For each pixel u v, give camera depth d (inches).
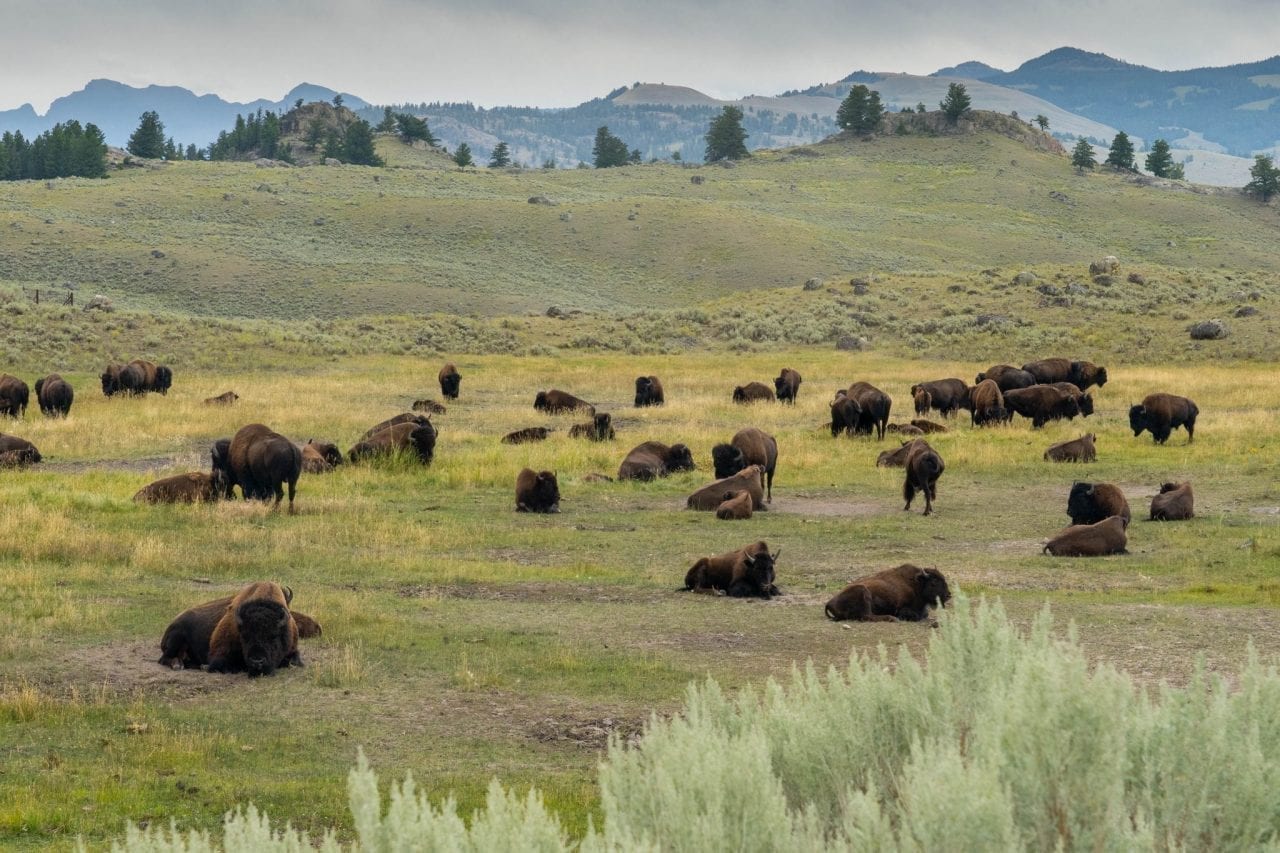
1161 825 538.9
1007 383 4500.5
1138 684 1193.4
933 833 483.5
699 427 3919.8
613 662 1349.7
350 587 1792.6
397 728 1120.8
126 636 1445.6
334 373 5994.1
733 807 533.3
